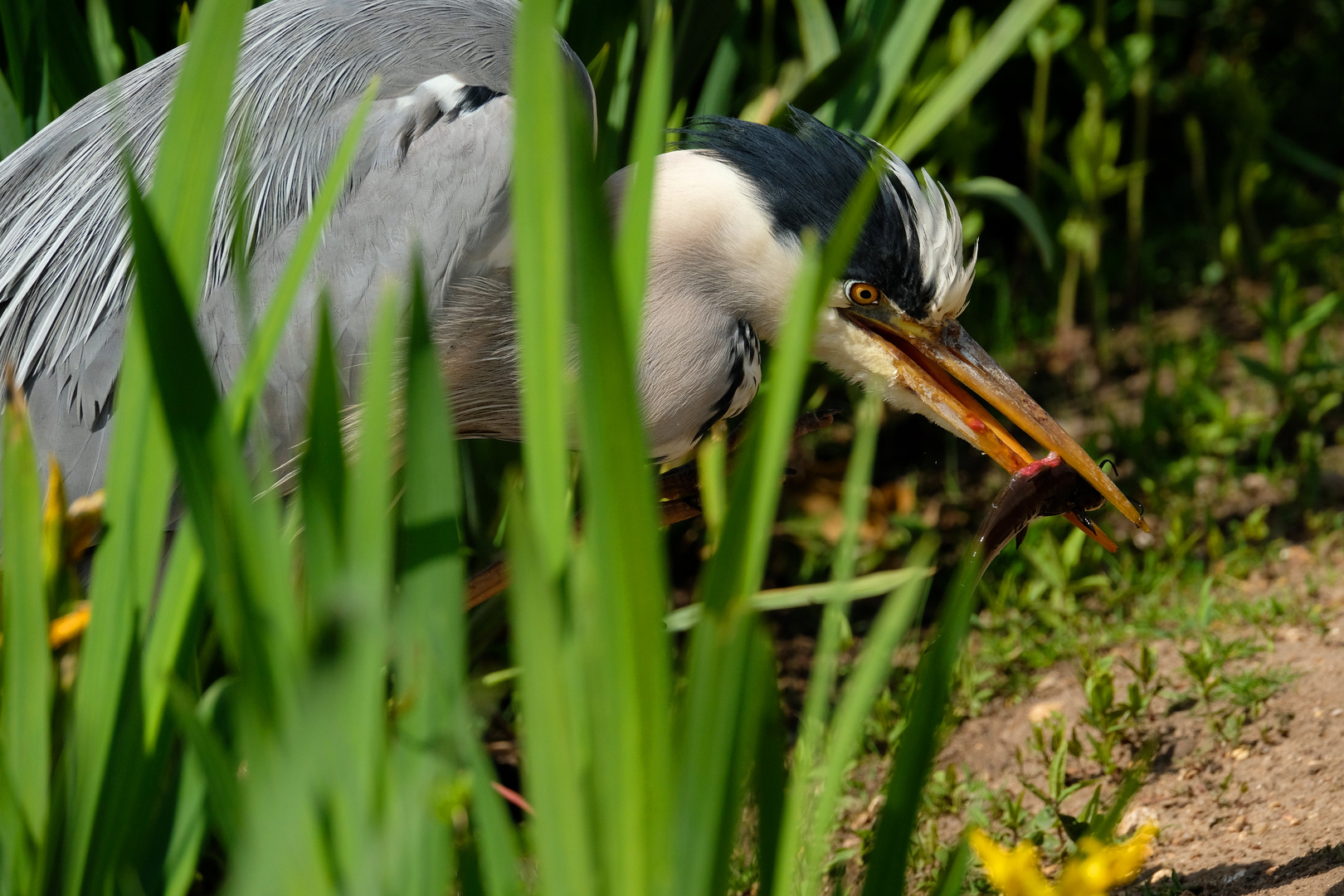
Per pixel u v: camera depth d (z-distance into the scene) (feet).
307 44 16.83
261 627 7.89
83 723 8.86
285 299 8.64
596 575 7.04
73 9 18.04
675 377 17.31
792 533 24.84
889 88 20.56
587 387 6.73
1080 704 18.54
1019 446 17.69
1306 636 18.70
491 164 15.92
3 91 17.39
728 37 20.89
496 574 17.26
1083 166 29.01
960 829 16.40
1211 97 34.81
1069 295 30.25
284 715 7.97
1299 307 28.48
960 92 20.04
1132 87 31.78
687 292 17.25
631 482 6.81
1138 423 26.68
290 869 7.80
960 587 8.57
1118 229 33.55
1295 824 14.66
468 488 19.47
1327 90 36.01
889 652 8.58
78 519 9.27
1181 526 21.98
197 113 8.34
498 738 20.04
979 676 19.21
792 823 9.00
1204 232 32.58
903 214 17.13
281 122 16.35
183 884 9.57
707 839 7.62
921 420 27.45
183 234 8.54
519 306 7.55
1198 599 20.47
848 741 8.69
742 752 7.91
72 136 16.78
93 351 15.97
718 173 17.06
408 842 8.07
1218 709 17.29
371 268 15.83
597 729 7.38
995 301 31.71
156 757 9.20
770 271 16.97
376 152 16.11
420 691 8.12
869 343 17.71
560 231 7.43
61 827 9.18
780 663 21.98
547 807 7.41
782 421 7.26
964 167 29.19
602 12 18.67
